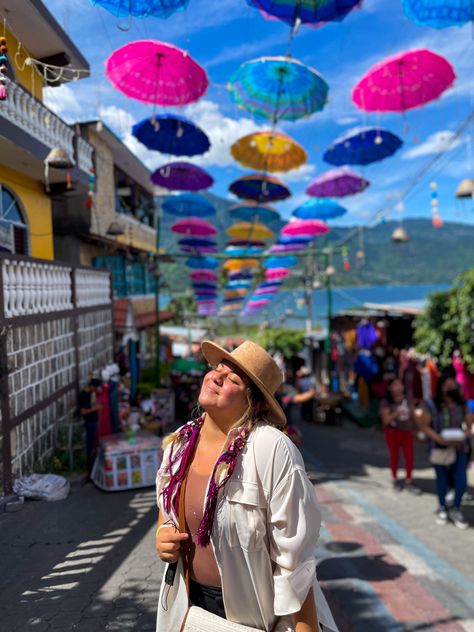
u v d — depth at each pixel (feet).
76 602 11.66
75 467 25.07
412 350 48.24
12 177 32.42
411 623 12.75
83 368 32.40
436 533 20.22
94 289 36.14
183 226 51.55
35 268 24.22
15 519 17.75
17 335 21.27
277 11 12.44
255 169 31.14
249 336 129.90
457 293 39.27
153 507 19.13
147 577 12.96
